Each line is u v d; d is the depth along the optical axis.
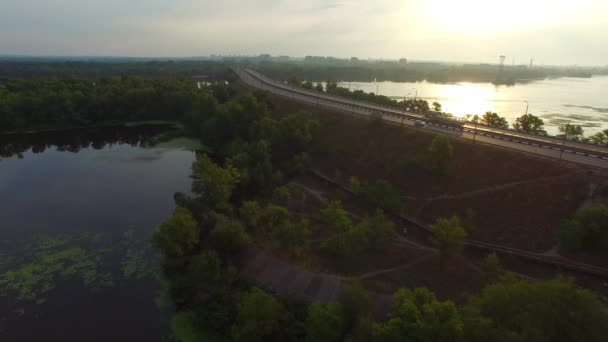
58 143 125.44
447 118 108.38
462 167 74.31
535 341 27.23
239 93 177.00
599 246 51.25
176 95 156.62
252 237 58.00
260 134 102.69
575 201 58.25
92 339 41.78
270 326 37.81
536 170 66.12
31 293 49.25
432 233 63.44
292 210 72.12
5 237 63.12
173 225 50.97
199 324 42.81
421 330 30.80
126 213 73.06
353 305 38.91
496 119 104.94
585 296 28.75
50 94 143.25
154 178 91.94
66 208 75.00
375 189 71.44
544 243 55.91
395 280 50.38
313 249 57.22
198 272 46.62
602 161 67.19
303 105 128.00
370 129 98.00
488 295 33.19
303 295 46.59
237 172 75.44
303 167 90.62
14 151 115.75
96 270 54.41
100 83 184.38
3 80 183.88
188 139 127.19
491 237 59.75
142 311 46.12
